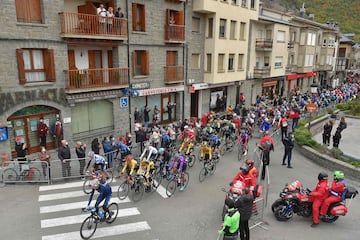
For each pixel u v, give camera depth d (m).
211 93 28.22
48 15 14.95
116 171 14.49
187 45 23.95
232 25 27.55
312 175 14.88
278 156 17.86
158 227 9.80
